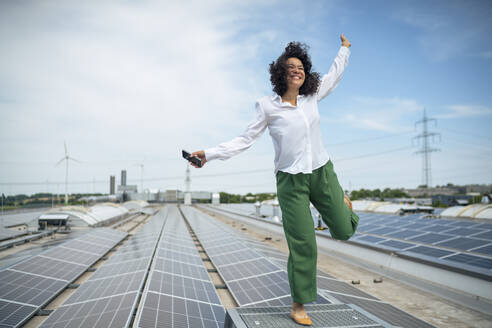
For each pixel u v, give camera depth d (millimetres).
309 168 3848
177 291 11883
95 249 22172
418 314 13273
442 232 23828
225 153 4008
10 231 31188
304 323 4023
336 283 14727
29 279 13797
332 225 4199
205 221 48188
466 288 15203
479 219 36781
